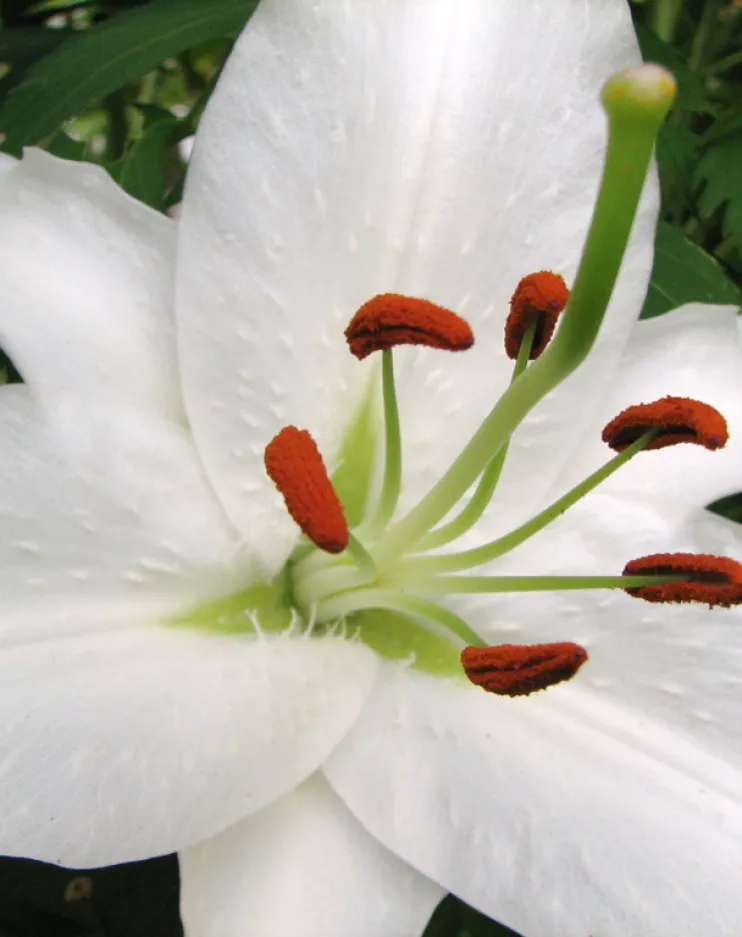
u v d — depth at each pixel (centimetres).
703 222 41
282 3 28
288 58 28
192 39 36
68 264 28
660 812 28
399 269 30
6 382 35
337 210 29
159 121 36
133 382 28
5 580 26
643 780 29
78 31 39
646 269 30
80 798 25
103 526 27
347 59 29
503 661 28
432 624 30
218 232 28
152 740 26
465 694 29
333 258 29
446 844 27
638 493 31
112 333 28
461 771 28
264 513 29
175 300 28
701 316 32
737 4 45
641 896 27
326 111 29
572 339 26
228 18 36
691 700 29
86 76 35
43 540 27
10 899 32
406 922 27
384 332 28
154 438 28
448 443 31
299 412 29
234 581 29
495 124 30
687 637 30
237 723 27
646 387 32
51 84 35
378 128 29
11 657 26
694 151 38
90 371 28
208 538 28
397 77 29
